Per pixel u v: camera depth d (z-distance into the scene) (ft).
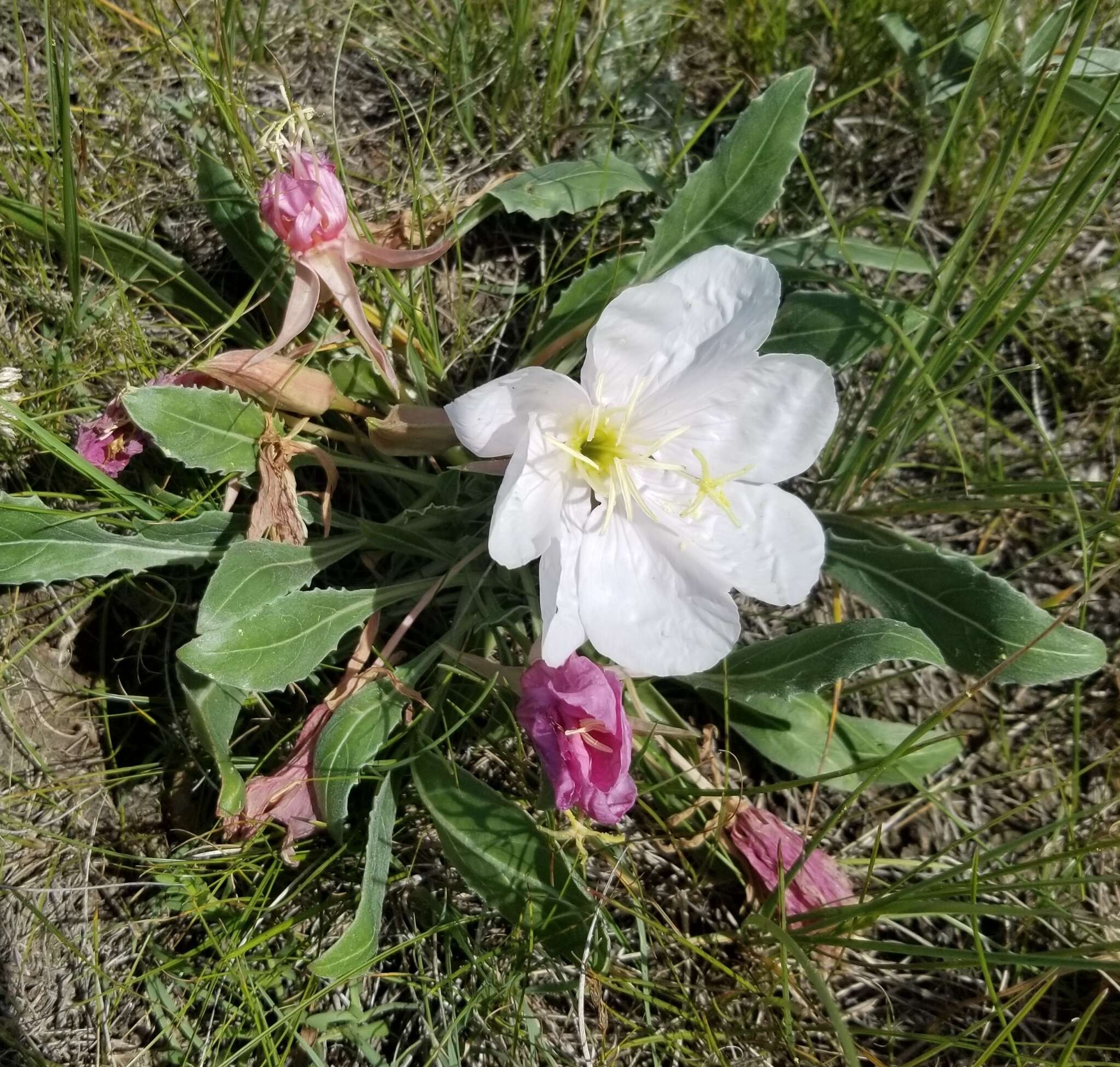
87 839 0.81
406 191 1.01
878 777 0.85
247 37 0.98
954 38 0.95
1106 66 0.97
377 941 0.71
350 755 0.71
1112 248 1.08
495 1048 0.79
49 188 0.90
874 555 0.87
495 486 0.91
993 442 1.04
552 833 0.72
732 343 0.66
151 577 0.86
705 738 0.81
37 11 0.98
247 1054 0.76
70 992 0.77
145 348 0.86
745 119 0.86
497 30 1.05
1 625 0.82
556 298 1.02
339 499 0.93
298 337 0.88
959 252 0.84
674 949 0.84
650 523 0.73
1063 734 0.96
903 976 0.87
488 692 0.77
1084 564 0.84
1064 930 0.87
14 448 0.84
